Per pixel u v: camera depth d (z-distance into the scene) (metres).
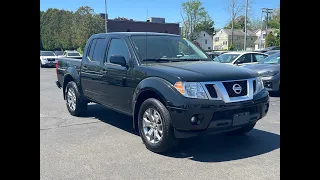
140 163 4.63
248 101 4.73
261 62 11.72
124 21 49.44
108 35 6.54
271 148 5.20
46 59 31.59
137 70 5.36
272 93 11.12
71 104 7.76
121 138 5.86
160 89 4.77
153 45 5.93
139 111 5.23
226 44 91.56
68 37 49.16
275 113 7.95
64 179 4.12
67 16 50.44
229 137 5.83
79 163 4.66
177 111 4.53
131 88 5.48
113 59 5.59
